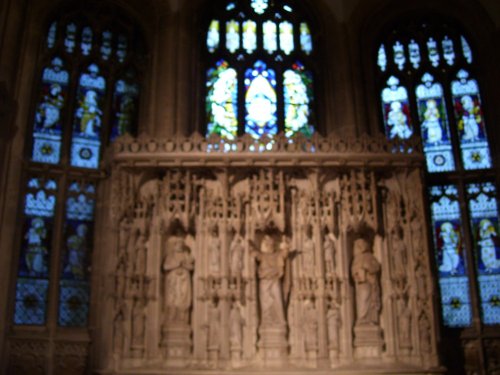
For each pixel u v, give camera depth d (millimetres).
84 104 17812
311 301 14219
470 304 16359
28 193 16266
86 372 15188
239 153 14805
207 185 14992
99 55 18453
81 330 15578
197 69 18484
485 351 15742
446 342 15867
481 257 16828
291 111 18641
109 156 15297
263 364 13703
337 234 14805
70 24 18547
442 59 19172
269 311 14125
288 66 19172
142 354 13742
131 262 14203
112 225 14367
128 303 13953
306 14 19750
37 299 15586
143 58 18750
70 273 16031
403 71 19156
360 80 18297
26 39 17344
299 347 13953
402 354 13961
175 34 18203
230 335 13859
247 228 14680
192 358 13719
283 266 14414
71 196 16641
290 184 15109
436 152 18125
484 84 18500
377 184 15195
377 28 19359
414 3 19328
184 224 14555
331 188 15133
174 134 17031
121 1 18844
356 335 14148
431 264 15219
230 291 14117
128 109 18188
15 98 16562
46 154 16922
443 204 17453
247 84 18844
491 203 17297
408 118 18609
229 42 19359
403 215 14992
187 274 14312
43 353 15039
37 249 15930
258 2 19844
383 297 14508
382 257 14766
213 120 18281
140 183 14828
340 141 15172
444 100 18688
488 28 18625
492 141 17859
